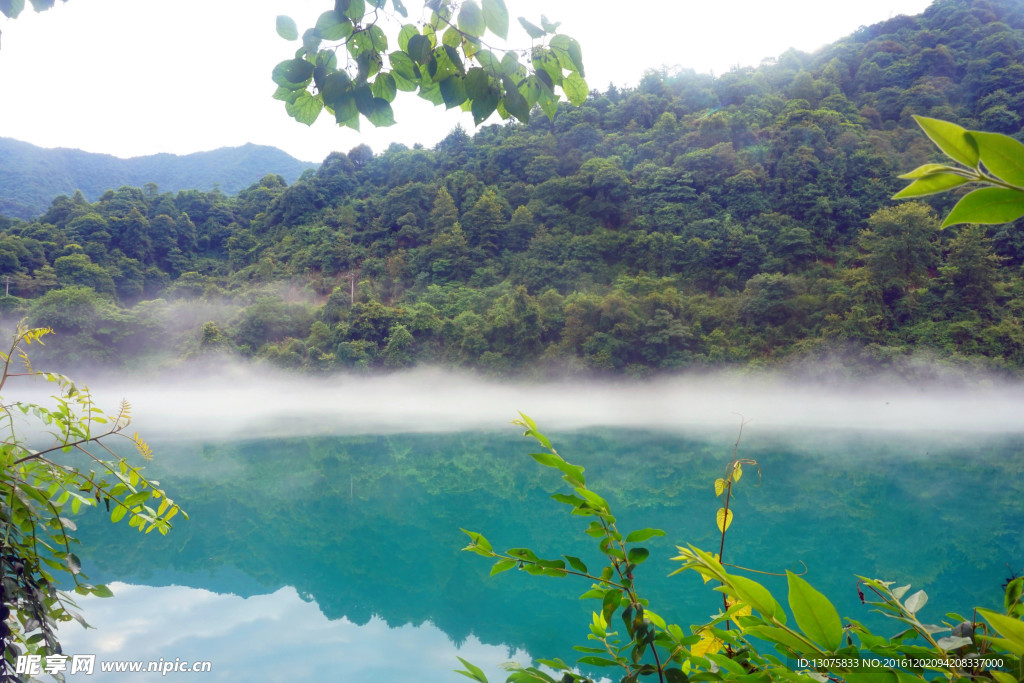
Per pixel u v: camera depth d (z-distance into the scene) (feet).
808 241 142.82
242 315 148.97
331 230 206.08
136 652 20.11
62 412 3.36
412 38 3.00
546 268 154.92
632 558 2.60
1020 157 1.38
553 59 3.31
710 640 2.83
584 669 14.33
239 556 32.12
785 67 241.35
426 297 158.71
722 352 116.06
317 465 57.36
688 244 151.53
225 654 20.04
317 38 3.21
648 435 76.79
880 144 170.19
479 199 195.42
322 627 22.86
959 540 33.55
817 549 31.91
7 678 2.86
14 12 3.84
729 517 3.23
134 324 139.33
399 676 18.48
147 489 3.47
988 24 201.77
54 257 180.04
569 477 2.57
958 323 109.19
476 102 3.24
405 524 38.04
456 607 25.31
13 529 3.08
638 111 228.63
